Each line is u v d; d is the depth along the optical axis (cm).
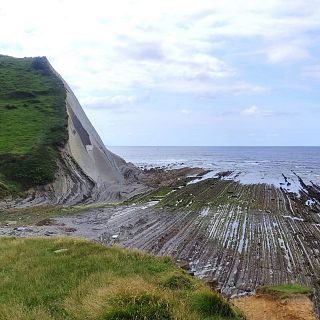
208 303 1121
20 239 2222
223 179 7450
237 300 1520
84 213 3928
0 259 1745
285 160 15862
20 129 6128
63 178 5334
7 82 7825
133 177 7462
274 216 3891
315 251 2686
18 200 4603
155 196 5144
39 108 6925
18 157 5253
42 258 1680
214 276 2134
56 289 1257
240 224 3453
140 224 3416
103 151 7481
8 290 1288
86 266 1510
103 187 5975
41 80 8100
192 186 6138
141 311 957
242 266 2316
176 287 1271
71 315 1009
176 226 3334
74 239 2039
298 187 6569
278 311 1364
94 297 1041
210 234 3064
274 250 2664
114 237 2956
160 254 2531
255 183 6838
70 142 6266
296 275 2197
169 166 11375
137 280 1210
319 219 3853
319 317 1503
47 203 4638
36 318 964
